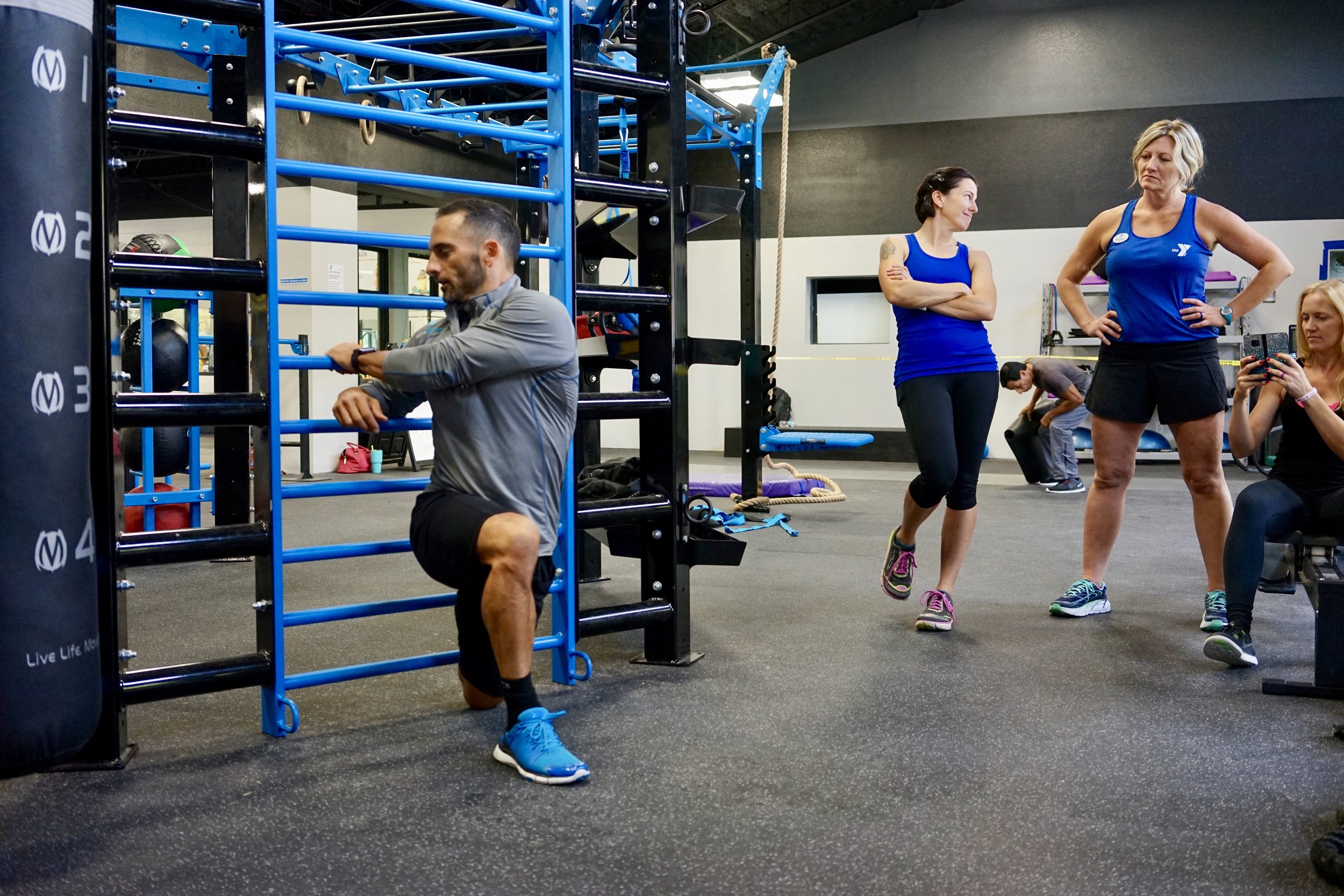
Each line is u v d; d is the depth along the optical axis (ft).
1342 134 31.04
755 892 4.55
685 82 8.42
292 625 6.72
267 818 5.41
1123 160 32.65
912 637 9.48
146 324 13.91
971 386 9.31
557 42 7.64
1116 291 9.71
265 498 6.59
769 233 35.91
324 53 14.49
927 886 4.60
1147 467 30.09
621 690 7.80
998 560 13.85
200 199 35.78
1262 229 31.78
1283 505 8.23
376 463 28.27
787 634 9.62
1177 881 4.66
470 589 6.33
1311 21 31.19
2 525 4.21
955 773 6.03
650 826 5.29
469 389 6.36
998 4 33.45
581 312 7.95
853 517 18.72
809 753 6.38
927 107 34.27
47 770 6.11
